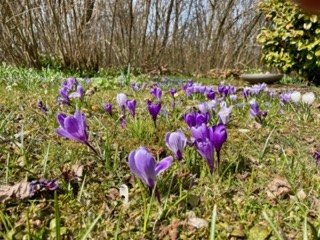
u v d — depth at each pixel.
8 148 0.41
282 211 0.29
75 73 1.55
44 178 0.34
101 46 1.94
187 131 0.52
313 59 1.51
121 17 2.01
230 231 0.26
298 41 1.50
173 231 0.26
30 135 0.47
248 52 2.64
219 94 0.82
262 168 0.39
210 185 0.33
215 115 0.56
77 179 0.33
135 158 0.25
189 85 0.86
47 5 1.52
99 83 1.13
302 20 1.48
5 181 0.33
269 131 0.55
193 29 2.59
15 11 1.47
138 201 0.30
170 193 0.31
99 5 1.59
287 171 0.38
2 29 1.52
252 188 0.33
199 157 0.39
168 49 2.50
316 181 0.35
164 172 0.35
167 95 0.96
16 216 0.27
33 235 0.23
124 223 0.27
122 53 2.07
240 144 0.48
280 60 1.61
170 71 2.19
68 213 0.28
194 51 2.60
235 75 2.11
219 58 2.54
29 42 1.52
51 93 0.88
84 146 0.43
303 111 0.67
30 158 0.39
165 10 2.34
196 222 0.27
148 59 2.19
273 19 1.60
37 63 1.55
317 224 0.27
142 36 2.19
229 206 0.30
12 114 0.58
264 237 0.25
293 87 1.47
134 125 0.48
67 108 0.66
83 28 1.56
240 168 0.38
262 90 0.86
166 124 0.54
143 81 1.44
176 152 0.32
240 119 0.63
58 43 1.60
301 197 0.31
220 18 2.53
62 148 0.42
